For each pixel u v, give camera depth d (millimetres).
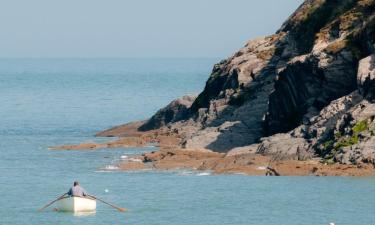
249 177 197000
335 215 161750
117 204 174875
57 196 185500
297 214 163125
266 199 175500
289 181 190375
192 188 187875
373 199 172875
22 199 182750
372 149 194625
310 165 198000
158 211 168000
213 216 163000
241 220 159625
